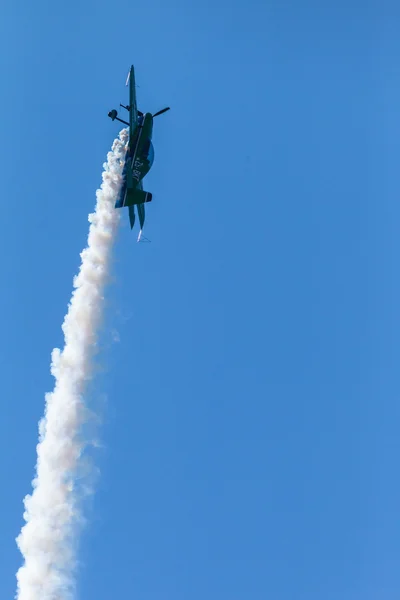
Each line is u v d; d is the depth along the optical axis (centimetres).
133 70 9456
